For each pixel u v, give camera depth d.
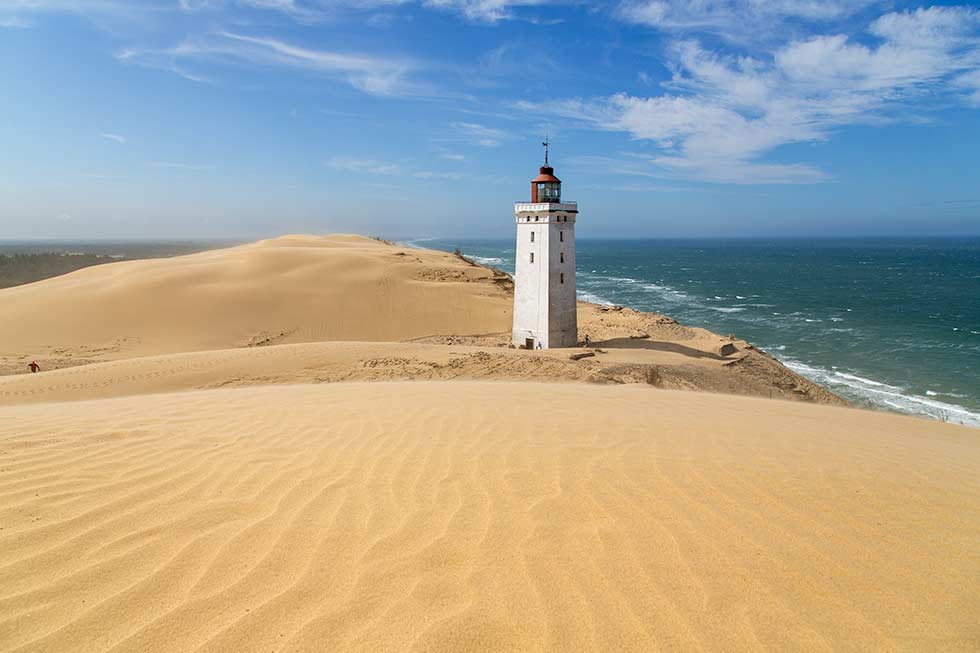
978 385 34.22
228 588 3.74
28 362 29.73
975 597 3.68
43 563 3.97
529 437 7.18
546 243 31.39
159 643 3.25
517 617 3.45
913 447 8.38
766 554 4.16
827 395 29.91
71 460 5.98
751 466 6.14
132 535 4.39
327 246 75.44
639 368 24.86
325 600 3.63
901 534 4.53
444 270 56.38
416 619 3.44
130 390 19.09
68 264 92.56
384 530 4.51
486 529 4.52
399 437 7.10
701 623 3.40
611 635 3.29
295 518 4.71
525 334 32.97
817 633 3.33
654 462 6.17
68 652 3.16
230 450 6.44
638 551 4.18
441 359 23.16
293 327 42.03
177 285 44.91
